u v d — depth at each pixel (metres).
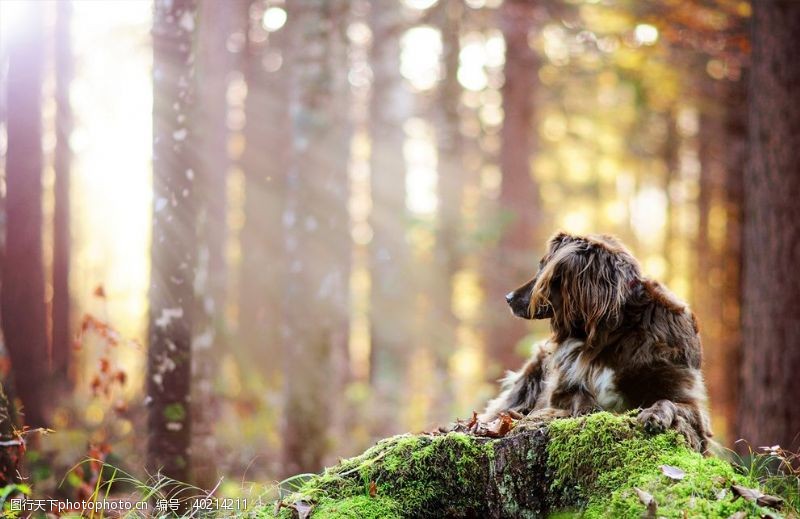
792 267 7.93
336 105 11.02
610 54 15.15
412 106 24.28
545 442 3.93
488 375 16.42
